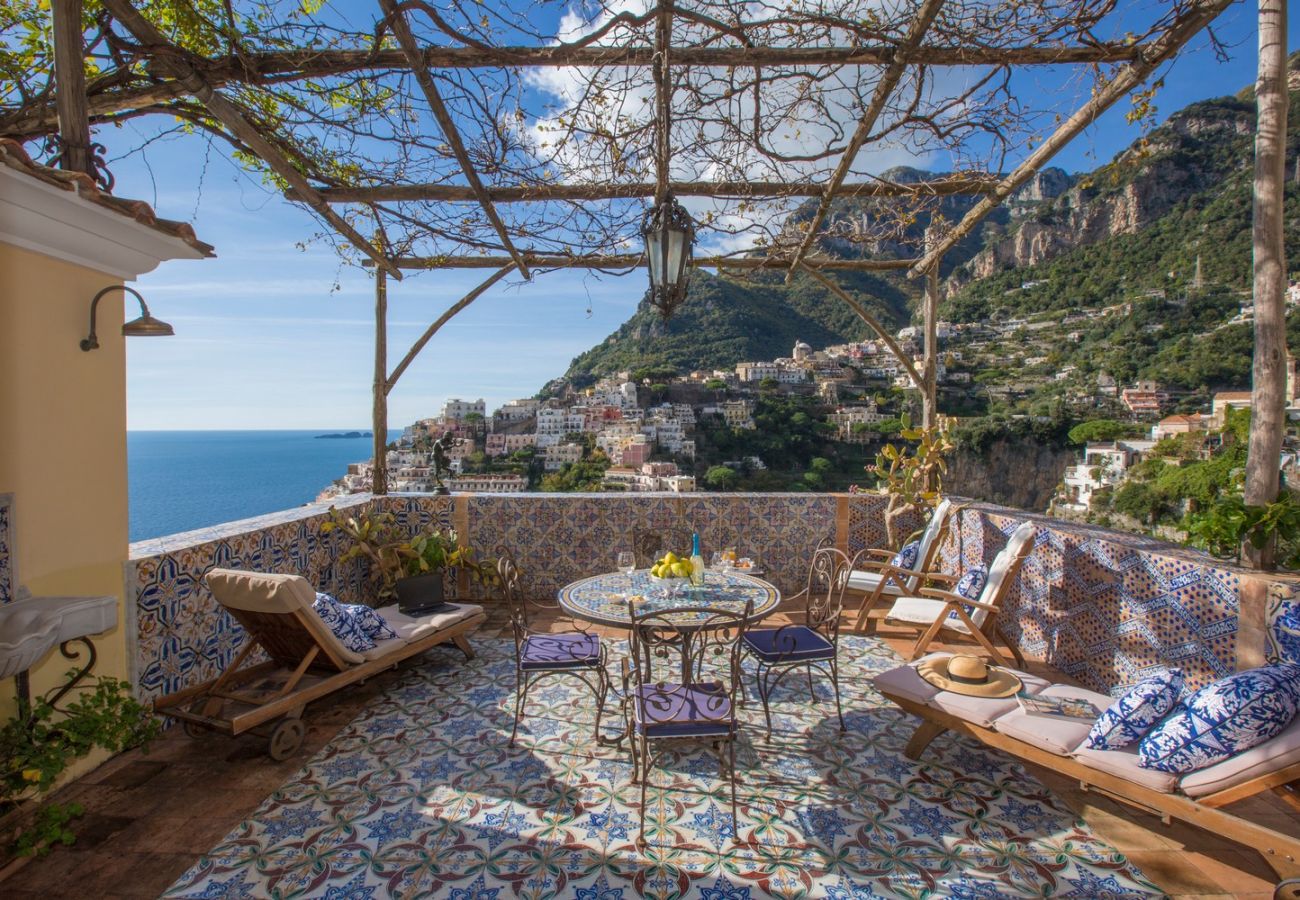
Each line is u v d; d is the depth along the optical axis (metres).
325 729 3.03
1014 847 2.14
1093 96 2.69
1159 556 3.05
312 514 4.25
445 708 3.27
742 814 2.33
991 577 3.69
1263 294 2.53
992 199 3.70
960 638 4.40
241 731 2.56
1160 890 1.93
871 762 2.72
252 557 3.60
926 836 2.20
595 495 5.38
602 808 2.37
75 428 2.48
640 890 1.92
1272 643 2.50
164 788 2.49
